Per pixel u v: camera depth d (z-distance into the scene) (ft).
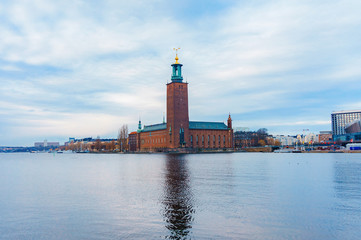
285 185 164.86
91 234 90.53
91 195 144.36
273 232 89.66
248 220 100.37
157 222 99.55
